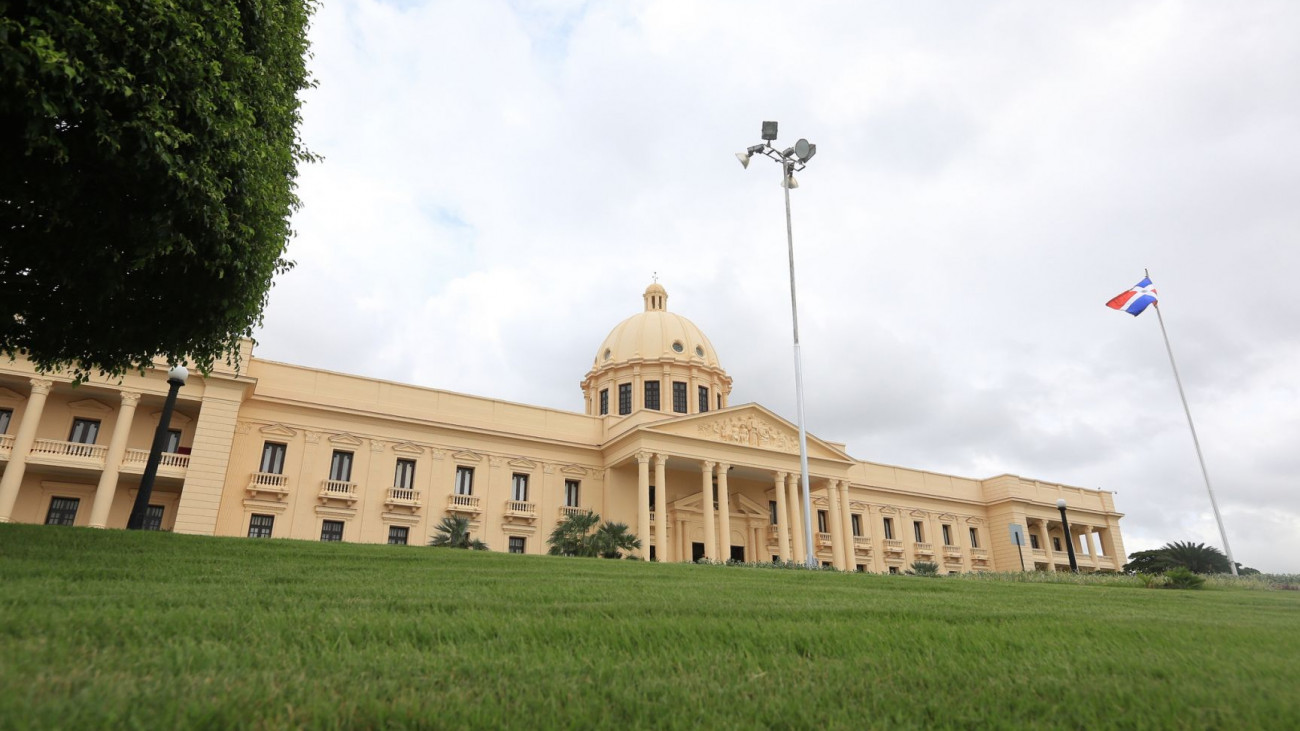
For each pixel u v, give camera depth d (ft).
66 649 14.53
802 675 16.63
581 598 28.89
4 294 40.37
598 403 189.98
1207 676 17.17
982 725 13.74
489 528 136.36
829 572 64.90
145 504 59.26
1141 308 127.65
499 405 147.33
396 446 133.18
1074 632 23.85
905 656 18.86
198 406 117.91
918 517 193.88
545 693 14.40
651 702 14.08
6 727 10.18
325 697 12.98
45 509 108.47
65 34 30.19
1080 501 214.90
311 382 130.72
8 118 32.14
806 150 103.55
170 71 34.71
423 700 13.32
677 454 142.51
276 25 44.27
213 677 13.52
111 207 36.55
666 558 140.87
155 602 21.40
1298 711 13.93
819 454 160.56
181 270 42.55
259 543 51.83
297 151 50.75
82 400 113.19
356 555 48.55
